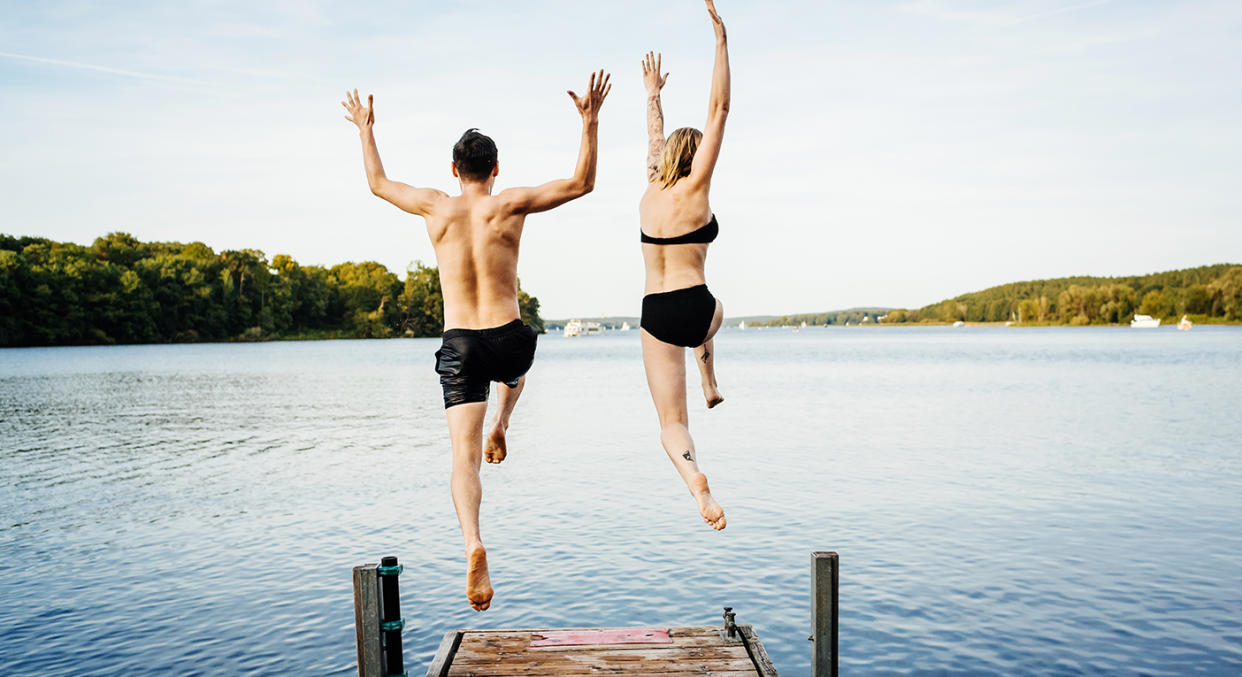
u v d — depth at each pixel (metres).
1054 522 13.88
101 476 19.06
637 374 61.00
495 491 17.00
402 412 34.22
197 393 43.19
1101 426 26.83
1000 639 8.97
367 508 15.52
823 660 5.52
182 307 118.31
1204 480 17.36
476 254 4.36
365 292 152.62
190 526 14.16
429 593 10.69
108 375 57.06
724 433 25.84
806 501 15.66
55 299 100.81
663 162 4.67
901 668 8.34
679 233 4.60
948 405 34.62
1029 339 139.75
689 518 14.48
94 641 9.09
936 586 10.68
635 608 10.05
